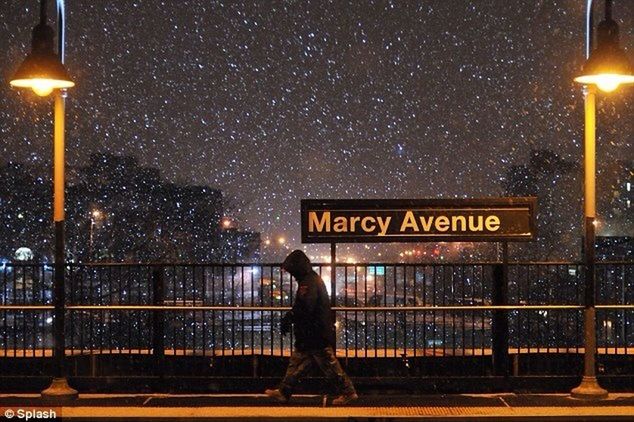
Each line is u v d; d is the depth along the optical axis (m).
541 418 10.47
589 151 11.21
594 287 11.38
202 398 11.52
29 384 11.88
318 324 10.85
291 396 11.61
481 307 11.66
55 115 11.20
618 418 10.48
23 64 10.71
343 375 10.93
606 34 10.73
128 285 12.02
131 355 12.20
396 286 12.02
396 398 11.48
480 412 10.66
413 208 11.77
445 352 12.05
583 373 12.20
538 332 12.14
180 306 11.95
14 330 12.27
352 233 11.79
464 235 11.73
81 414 10.62
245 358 12.05
